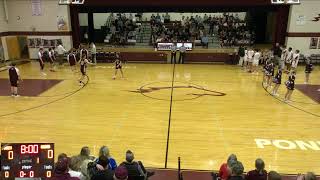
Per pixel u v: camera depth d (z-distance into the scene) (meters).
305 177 4.64
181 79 16.67
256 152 8.41
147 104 12.46
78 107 12.07
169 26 25.50
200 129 9.98
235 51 21.44
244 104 12.52
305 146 8.80
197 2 20.62
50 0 21.55
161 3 20.86
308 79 16.70
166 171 7.38
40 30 22.20
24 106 12.18
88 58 20.80
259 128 10.08
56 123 10.41
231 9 20.95
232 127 10.15
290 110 11.84
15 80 13.29
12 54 22.53
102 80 16.38
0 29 21.34
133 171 5.35
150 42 24.27
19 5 21.83
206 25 26.47
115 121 10.62
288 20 20.45
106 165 5.04
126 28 25.64
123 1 21.03
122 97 13.40
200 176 7.18
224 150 8.52
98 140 9.10
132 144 8.86
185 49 21.42
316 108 12.06
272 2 19.98
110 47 23.25
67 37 22.19
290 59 17.81
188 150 8.52
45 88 14.80
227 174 5.23
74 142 8.95
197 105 12.37
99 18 28.06
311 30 20.23
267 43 26.72
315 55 20.27
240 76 17.47
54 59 20.45
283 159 8.04
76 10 21.86
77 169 5.66
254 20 26.75
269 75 15.00
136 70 19.09
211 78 16.95
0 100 12.95
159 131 9.80
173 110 11.77
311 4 19.78
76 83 15.74
